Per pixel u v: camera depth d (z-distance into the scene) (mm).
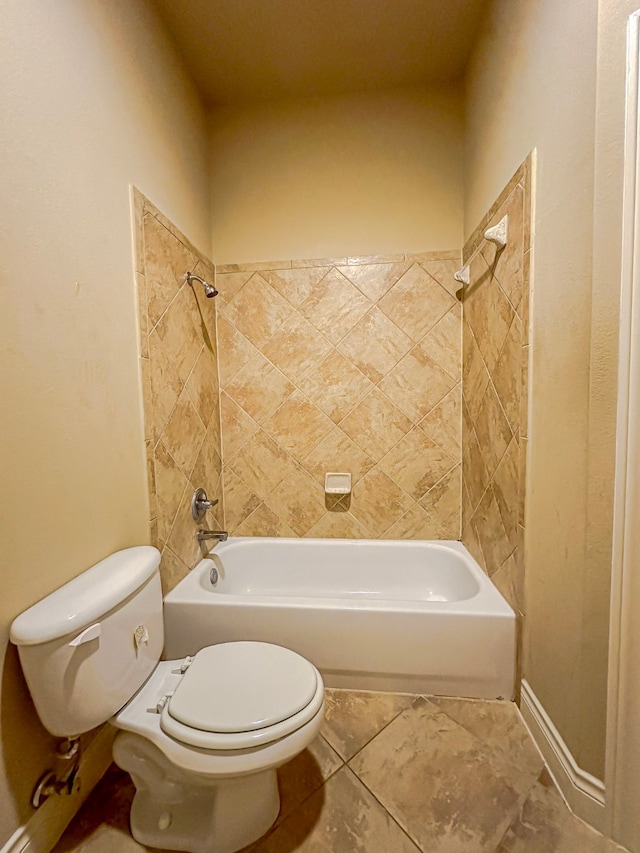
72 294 956
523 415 1199
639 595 803
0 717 764
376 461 1985
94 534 1034
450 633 1296
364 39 1574
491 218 1431
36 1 849
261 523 2064
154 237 1367
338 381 1972
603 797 877
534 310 1124
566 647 990
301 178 1925
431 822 927
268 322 1983
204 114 1883
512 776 1042
